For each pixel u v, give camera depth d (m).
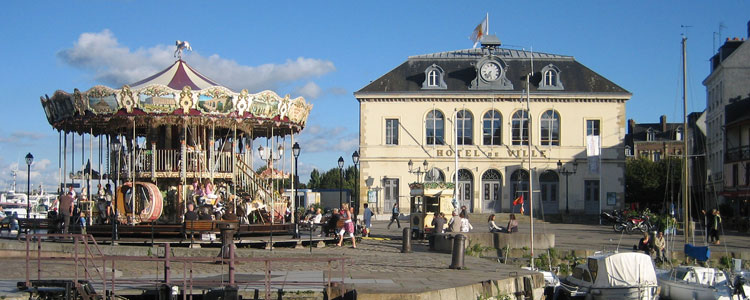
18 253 24.05
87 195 31.06
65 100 28.31
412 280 18.45
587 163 60.56
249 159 33.69
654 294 23.80
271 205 31.59
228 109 27.98
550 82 62.06
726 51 69.44
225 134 34.19
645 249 30.61
